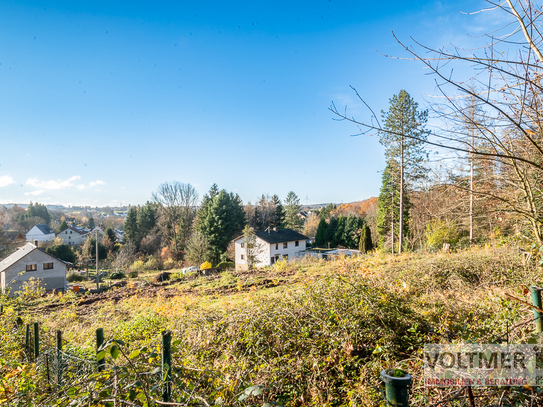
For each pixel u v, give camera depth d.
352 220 45.03
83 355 4.56
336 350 3.58
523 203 4.18
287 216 62.75
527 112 2.44
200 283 14.89
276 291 8.13
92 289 23.72
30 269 26.81
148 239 48.81
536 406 1.95
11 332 6.41
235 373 3.23
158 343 4.66
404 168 19.97
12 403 3.03
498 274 6.32
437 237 14.16
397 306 4.47
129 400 1.94
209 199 45.12
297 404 3.05
